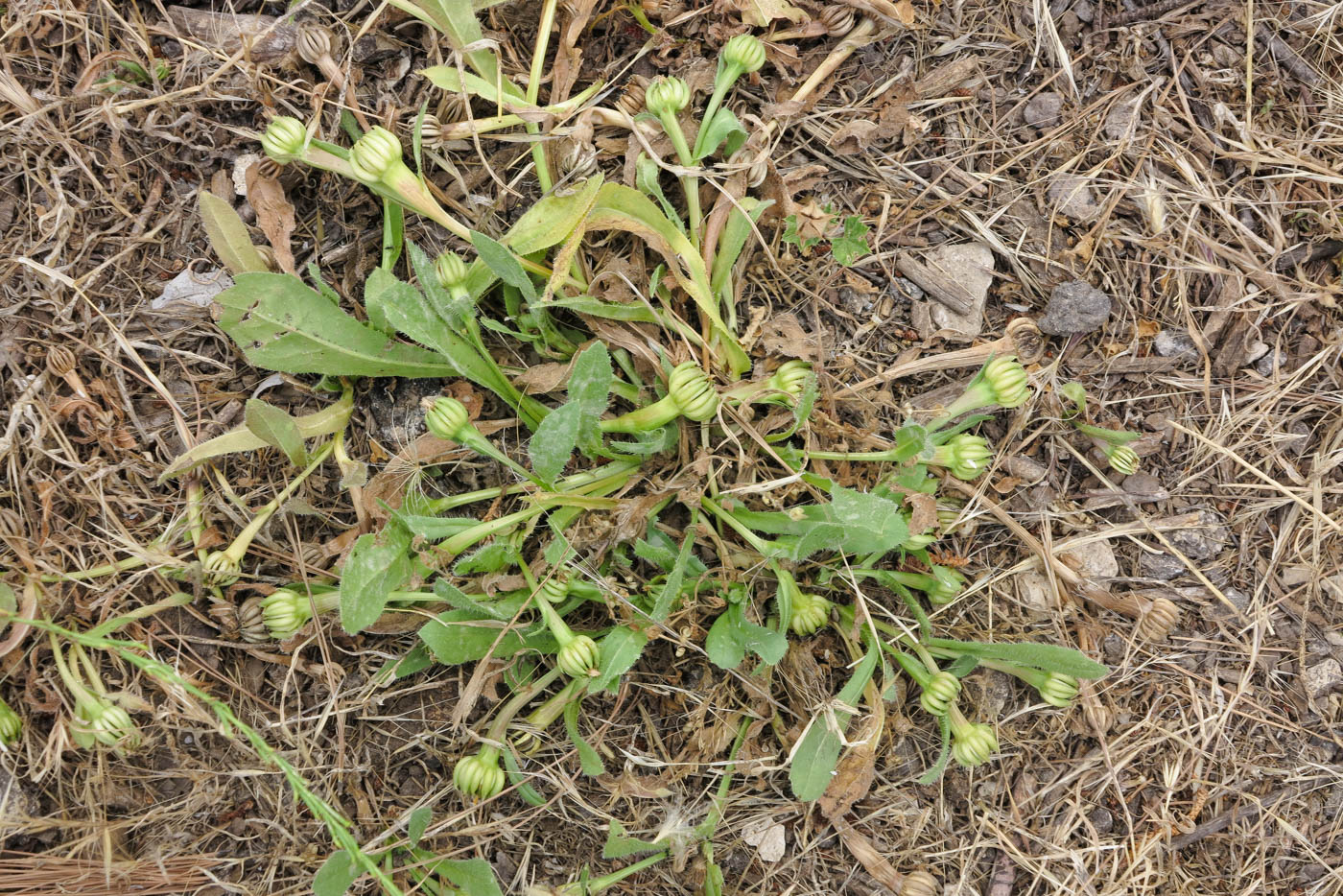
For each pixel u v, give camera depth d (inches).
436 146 24.6
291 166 25.0
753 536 24.5
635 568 25.2
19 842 24.7
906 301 25.9
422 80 25.3
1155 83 26.2
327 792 25.2
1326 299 26.2
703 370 24.7
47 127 24.9
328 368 24.5
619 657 24.0
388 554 23.8
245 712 25.1
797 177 25.5
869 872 25.8
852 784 25.3
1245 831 26.5
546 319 24.8
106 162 25.1
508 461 23.9
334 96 25.0
